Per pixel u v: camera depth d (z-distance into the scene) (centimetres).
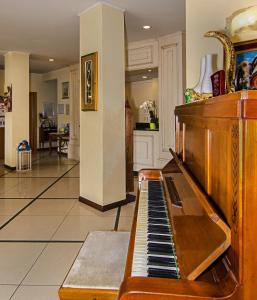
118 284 125
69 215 340
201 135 99
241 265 56
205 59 168
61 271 211
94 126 366
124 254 160
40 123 1005
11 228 298
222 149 69
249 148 54
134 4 362
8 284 194
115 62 365
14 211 355
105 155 358
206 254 67
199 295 59
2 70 845
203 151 95
